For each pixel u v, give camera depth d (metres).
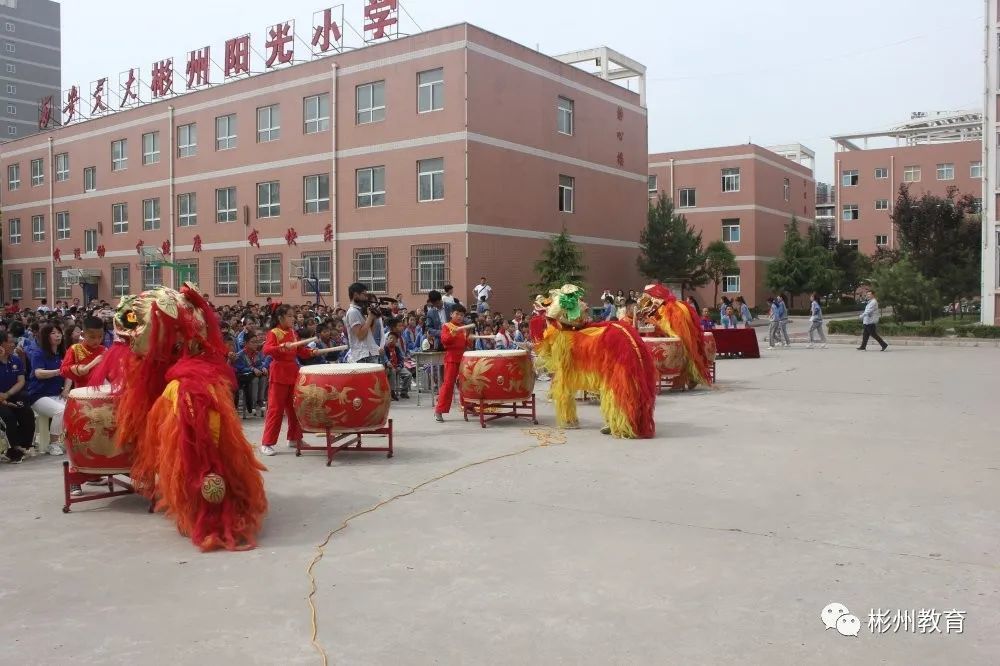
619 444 8.81
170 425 5.62
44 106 40.88
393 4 25.62
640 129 33.06
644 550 5.16
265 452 8.62
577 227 29.08
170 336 5.94
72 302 34.47
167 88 32.69
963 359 18.95
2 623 4.18
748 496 6.43
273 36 28.55
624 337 9.28
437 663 3.66
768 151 47.94
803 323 39.31
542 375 16.73
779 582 4.56
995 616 4.07
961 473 7.09
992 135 26.06
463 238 24.02
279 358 8.59
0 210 42.59
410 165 25.06
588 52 32.09
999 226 26.00
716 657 3.67
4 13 66.81
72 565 5.11
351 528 5.80
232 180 30.11
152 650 3.84
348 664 3.66
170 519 6.16
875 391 13.01
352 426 8.02
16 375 8.52
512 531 5.62
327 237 27.11
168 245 32.66
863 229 55.50
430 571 4.86
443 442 9.21
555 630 3.99
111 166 35.38
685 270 33.25
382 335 13.32
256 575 4.87
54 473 7.93
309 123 27.73
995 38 26.05
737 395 12.89
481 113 24.42
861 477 7.00
